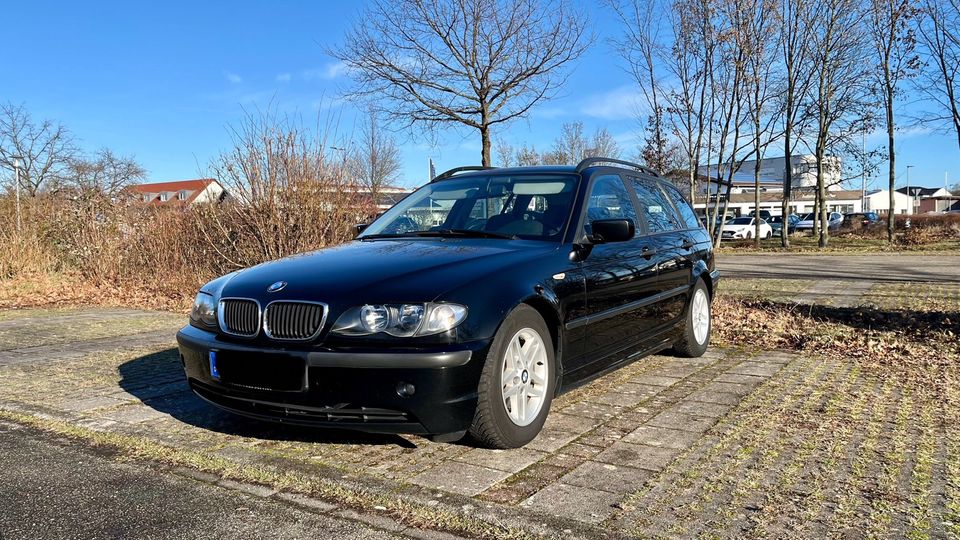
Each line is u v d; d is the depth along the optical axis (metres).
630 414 4.17
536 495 2.95
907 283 12.01
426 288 3.28
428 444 3.63
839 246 26.11
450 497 2.92
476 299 3.31
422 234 4.51
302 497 2.96
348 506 2.86
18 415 4.23
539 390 3.68
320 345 3.23
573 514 2.75
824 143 26.34
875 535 2.55
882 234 30.95
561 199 4.47
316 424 3.26
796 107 24.86
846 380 4.96
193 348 3.69
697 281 5.82
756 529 2.61
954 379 4.90
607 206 4.76
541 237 4.18
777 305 8.84
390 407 3.13
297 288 3.41
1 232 13.90
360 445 3.62
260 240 10.54
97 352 6.41
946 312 7.70
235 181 10.45
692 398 4.52
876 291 10.74
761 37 21.59
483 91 15.07
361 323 3.19
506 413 3.40
